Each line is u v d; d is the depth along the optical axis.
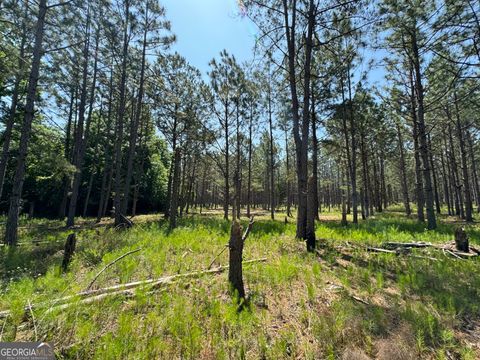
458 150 24.47
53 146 14.03
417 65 11.97
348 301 3.53
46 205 23.22
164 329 2.88
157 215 23.70
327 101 14.75
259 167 37.69
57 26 9.16
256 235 8.55
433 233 9.27
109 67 14.95
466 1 8.50
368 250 6.90
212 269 4.96
